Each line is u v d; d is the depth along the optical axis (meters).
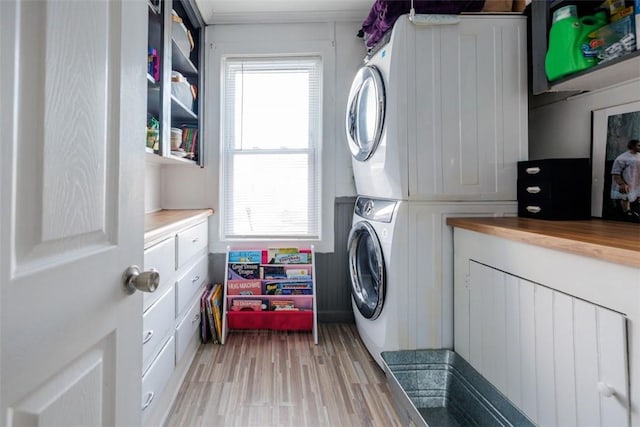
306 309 2.34
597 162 1.47
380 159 1.71
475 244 1.45
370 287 2.05
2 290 0.41
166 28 1.72
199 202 2.51
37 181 0.46
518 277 1.18
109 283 0.63
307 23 2.50
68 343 0.52
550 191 1.45
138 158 0.74
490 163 1.64
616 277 0.82
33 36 0.45
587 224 1.29
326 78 2.50
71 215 0.52
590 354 0.89
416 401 1.58
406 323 1.62
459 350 1.58
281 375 1.79
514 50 1.64
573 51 1.29
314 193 2.59
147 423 1.27
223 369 1.84
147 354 1.25
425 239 1.62
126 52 0.69
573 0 1.35
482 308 1.40
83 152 0.56
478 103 1.63
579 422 0.92
